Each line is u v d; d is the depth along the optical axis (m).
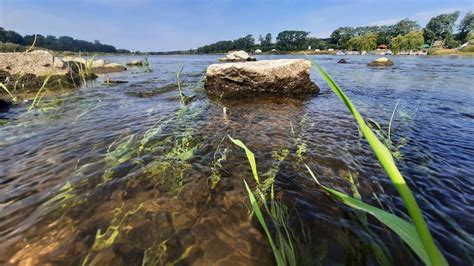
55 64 9.22
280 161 2.87
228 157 2.96
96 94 7.18
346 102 0.73
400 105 5.92
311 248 1.63
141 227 1.85
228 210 2.03
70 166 2.72
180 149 3.15
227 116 4.85
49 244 1.69
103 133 3.78
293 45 101.31
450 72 14.08
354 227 1.82
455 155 3.01
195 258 1.59
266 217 1.93
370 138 0.71
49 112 5.07
